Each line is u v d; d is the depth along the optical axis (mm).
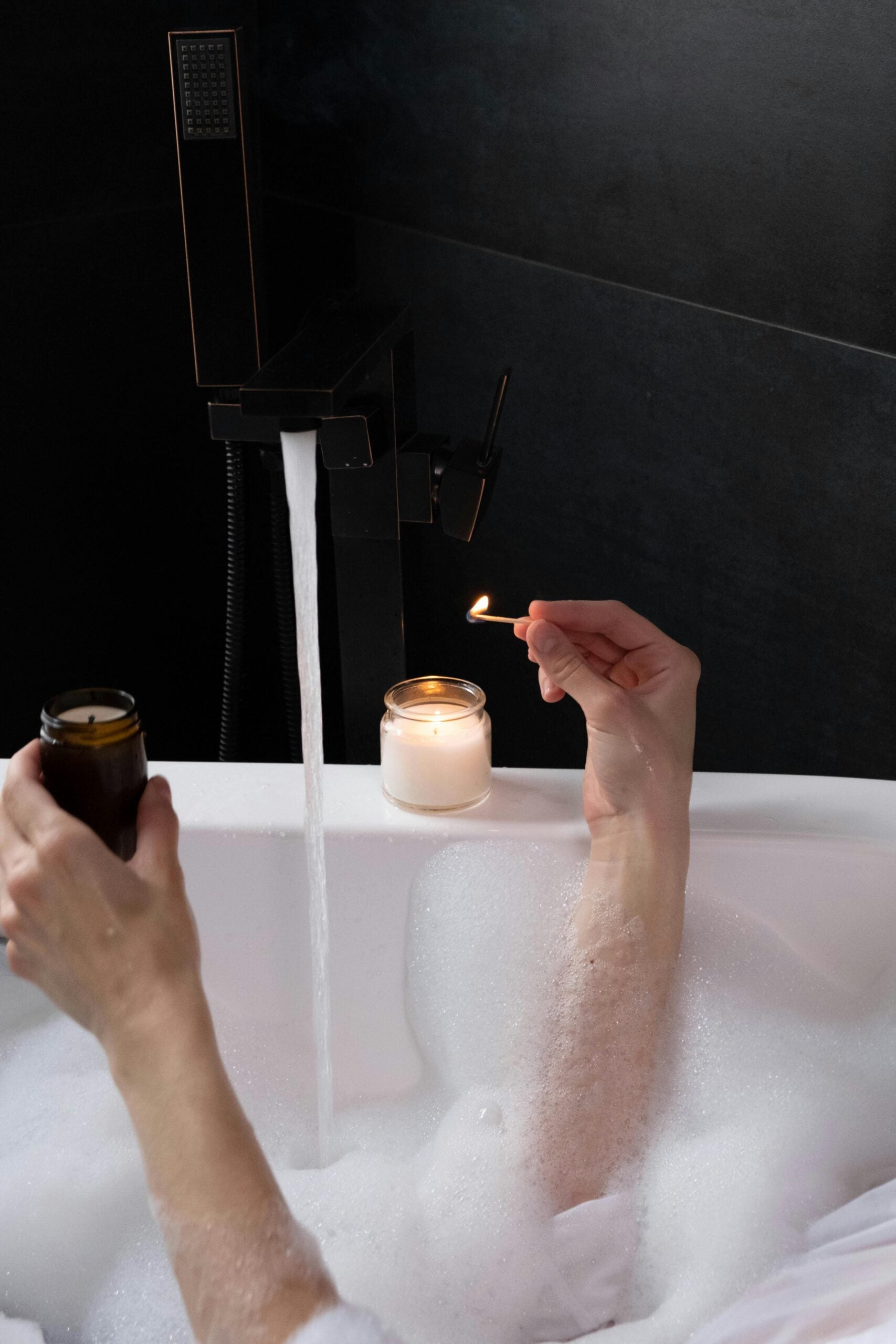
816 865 1002
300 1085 1111
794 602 1306
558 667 927
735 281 1225
